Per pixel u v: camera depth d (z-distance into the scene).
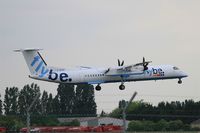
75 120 196.88
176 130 155.12
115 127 153.50
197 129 156.12
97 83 198.50
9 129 154.25
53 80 193.75
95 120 192.88
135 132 136.75
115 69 199.75
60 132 138.25
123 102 90.38
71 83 195.75
